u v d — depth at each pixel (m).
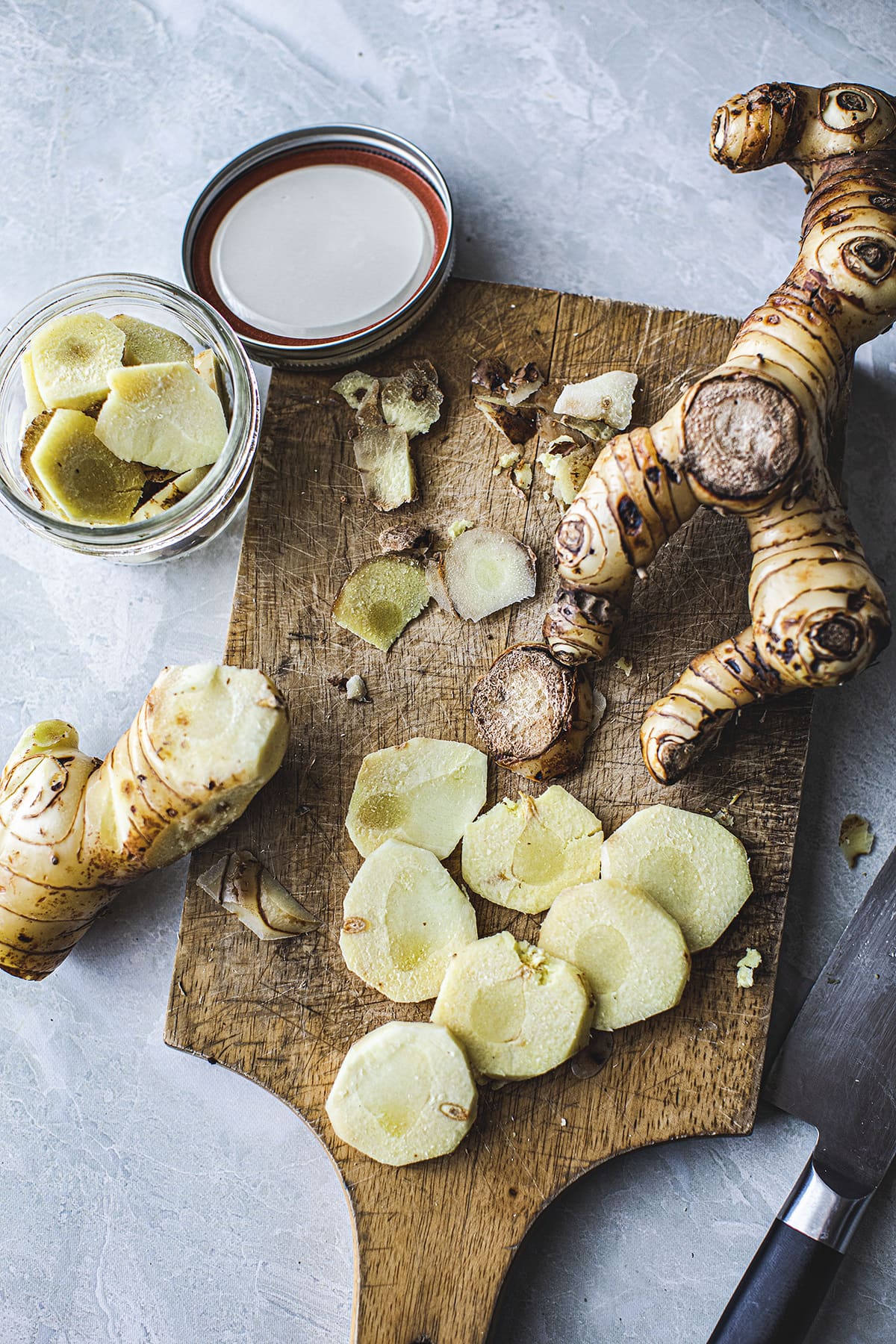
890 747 0.59
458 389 0.60
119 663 0.61
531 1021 0.55
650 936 0.55
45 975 0.58
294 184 0.61
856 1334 0.56
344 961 0.57
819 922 0.58
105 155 0.65
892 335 0.61
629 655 0.58
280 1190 0.58
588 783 0.57
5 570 0.62
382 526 0.59
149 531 0.57
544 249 0.63
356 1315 0.54
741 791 0.57
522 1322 0.57
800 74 0.63
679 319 0.60
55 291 0.59
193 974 0.57
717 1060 0.56
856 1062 0.56
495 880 0.57
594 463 0.58
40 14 0.66
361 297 0.60
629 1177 0.57
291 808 0.58
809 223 0.56
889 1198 0.57
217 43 0.65
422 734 0.58
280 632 0.59
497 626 0.59
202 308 0.58
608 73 0.64
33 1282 0.58
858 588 0.53
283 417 0.60
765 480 0.52
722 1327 0.55
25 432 0.58
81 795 0.56
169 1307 0.58
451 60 0.64
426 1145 0.55
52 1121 0.59
